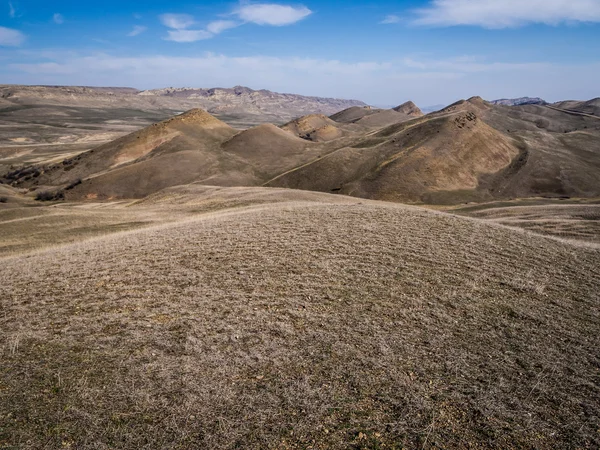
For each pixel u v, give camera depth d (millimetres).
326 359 8820
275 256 15141
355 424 6898
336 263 14531
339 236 17594
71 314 10719
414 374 8461
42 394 7371
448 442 6652
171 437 6457
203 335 9625
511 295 12891
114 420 6793
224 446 6305
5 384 7613
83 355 8695
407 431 6812
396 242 17031
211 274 13508
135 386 7660
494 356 9422
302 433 6645
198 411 7043
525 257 16422
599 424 7359
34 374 7961
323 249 15945
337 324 10398
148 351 8898
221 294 11945
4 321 10359
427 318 11000
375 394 7730
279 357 8828
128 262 14906
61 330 9812
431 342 9781
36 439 6320
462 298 12359
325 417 7031
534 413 7539
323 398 7500
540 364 9227
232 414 7008
